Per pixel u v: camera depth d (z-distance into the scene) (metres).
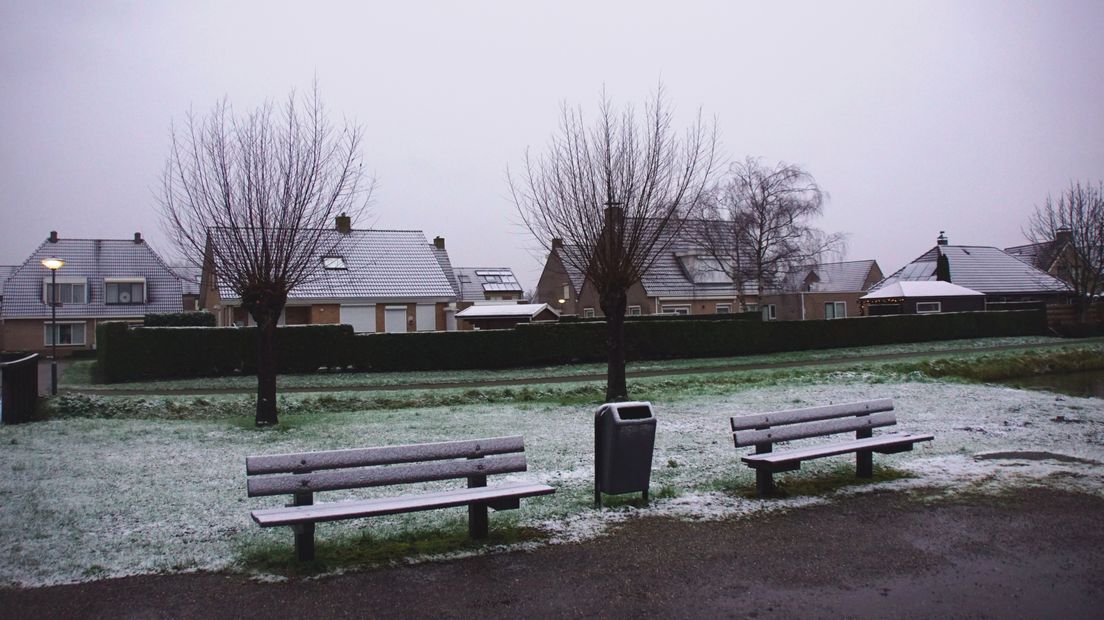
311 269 19.44
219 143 14.77
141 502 7.72
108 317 50.06
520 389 19.20
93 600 5.34
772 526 7.09
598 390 19.44
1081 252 45.84
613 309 17.02
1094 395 19.70
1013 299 53.59
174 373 24.53
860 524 7.15
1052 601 5.43
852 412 8.99
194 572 5.88
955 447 10.63
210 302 46.12
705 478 8.78
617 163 16.77
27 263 50.41
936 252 57.31
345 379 24.22
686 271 47.22
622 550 6.45
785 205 43.69
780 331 33.78
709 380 20.83
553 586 5.68
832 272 69.31
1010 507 7.68
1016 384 22.95
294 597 5.43
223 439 11.95
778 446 11.12
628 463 7.56
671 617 5.18
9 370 13.75
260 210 14.43
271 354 14.16
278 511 6.00
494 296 73.25
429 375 25.36
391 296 41.22
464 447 6.72
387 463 6.38
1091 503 7.81
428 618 5.12
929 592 5.60
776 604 5.39
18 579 5.69
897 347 35.72
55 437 12.02
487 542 6.60
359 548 6.44
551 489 6.81
